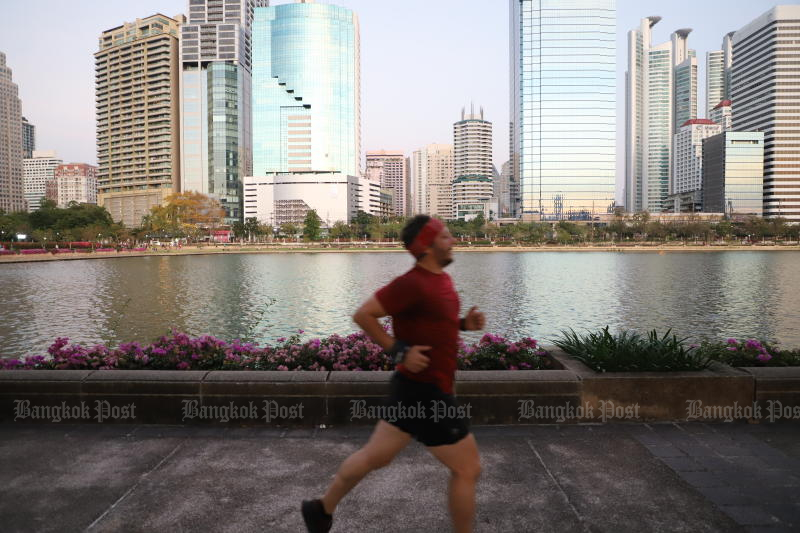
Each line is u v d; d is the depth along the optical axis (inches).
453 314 95.7
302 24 7869.1
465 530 97.1
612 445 167.8
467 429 97.8
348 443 169.8
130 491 136.2
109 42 7839.6
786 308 992.2
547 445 167.9
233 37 7357.3
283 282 1513.3
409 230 96.5
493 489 137.5
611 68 6919.3
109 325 805.2
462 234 5944.9
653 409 189.9
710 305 1035.9
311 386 185.0
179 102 7411.4
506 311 963.3
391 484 139.1
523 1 6924.2
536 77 6963.6
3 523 120.2
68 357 219.3
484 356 227.6
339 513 124.2
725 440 171.9
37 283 1467.8
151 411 187.0
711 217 6742.1
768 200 7450.8
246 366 222.4
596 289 1317.7
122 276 1723.7
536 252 4178.2
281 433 179.2
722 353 232.1
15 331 759.1
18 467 150.9
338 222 6240.2
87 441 170.9
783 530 117.4
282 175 7524.6
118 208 7677.2
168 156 7317.9
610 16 6899.6
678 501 131.1
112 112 7647.6
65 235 4190.5
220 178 7317.9
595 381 188.9
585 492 135.9
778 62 7303.2
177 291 1270.9
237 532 116.1
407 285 93.0
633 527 118.9
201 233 5556.1
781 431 180.4
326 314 921.5
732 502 130.6
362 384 184.9
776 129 7317.9
